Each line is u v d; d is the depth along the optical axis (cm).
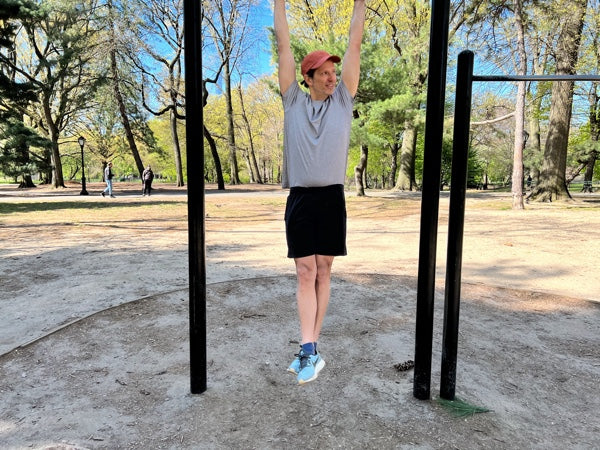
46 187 3438
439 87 214
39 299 409
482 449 189
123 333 325
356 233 884
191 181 226
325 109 231
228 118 3781
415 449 187
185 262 571
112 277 487
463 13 1627
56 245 716
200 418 213
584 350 303
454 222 221
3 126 1609
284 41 237
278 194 2488
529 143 2447
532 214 1211
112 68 2566
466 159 220
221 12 2538
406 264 574
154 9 2342
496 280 495
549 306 399
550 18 1416
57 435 200
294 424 208
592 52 1517
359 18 238
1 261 581
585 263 581
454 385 230
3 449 190
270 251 663
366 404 225
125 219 1152
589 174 3167
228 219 1162
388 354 290
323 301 239
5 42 1509
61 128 3109
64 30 2459
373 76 1678
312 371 215
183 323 346
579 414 222
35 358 285
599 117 2125
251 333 328
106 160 4234
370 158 3747
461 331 336
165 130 4494
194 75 222
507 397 237
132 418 214
